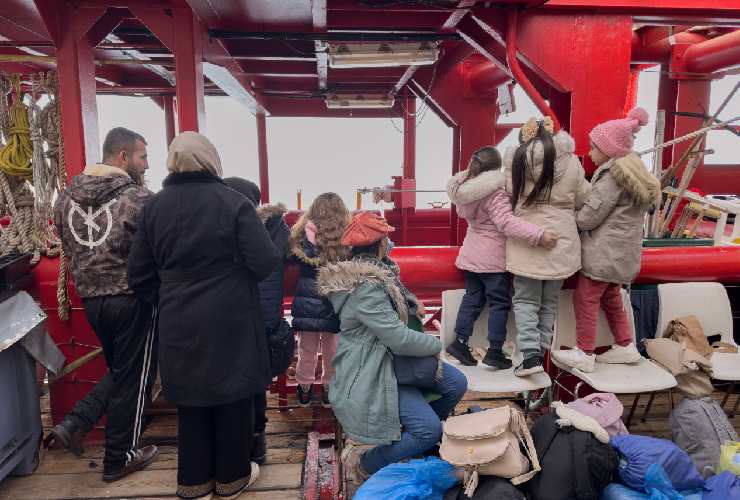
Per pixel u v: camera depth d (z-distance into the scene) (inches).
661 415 123.2
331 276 79.2
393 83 306.7
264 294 93.0
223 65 193.9
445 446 76.7
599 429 79.9
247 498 88.8
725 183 262.7
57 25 110.6
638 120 93.0
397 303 78.9
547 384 98.5
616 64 121.6
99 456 102.4
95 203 87.7
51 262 106.6
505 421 77.0
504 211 94.3
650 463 78.7
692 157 139.0
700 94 230.8
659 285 117.5
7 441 90.2
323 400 117.0
